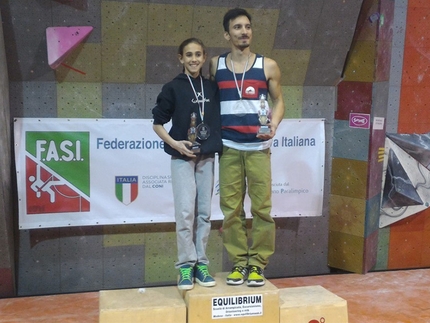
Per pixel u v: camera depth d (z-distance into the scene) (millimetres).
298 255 4441
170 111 2949
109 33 3721
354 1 3926
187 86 2926
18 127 3773
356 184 4289
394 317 3623
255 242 3107
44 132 3812
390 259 4602
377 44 4055
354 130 4254
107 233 4055
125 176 3979
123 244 4090
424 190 4512
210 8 3779
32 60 3707
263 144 2977
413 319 3594
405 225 4570
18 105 3805
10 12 3510
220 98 2986
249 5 3816
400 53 4332
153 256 4152
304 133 4258
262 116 2926
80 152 3887
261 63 2969
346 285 4199
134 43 3795
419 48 4363
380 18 4020
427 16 4324
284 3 3850
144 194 4023
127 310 2908
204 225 3023
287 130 4215
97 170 3928
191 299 2920
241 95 2936
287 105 4262
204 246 3039
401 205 4484
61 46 3623
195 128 2887
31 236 3936
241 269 3107
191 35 3861
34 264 3973
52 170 3850
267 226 3070
